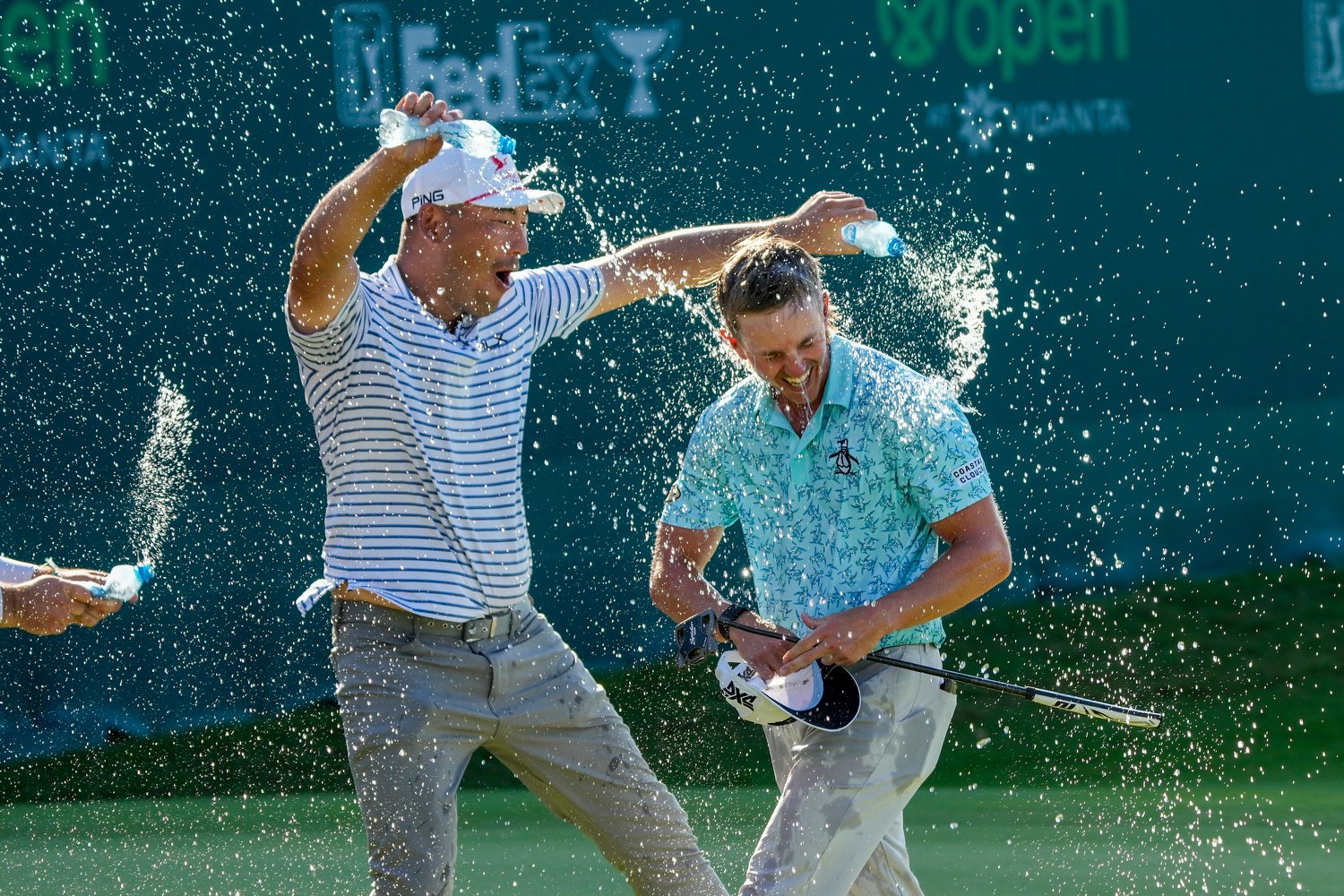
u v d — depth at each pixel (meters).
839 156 33.31
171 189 29.94
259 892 17.94
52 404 29.47
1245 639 32.41
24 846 20.58
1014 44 34.69
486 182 11.57
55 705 28.70
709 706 29.23
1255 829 20.78
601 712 12.12
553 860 19.11
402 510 11.35
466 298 11.76
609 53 31.83
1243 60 36.47
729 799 23.70
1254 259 36.72
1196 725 27.83
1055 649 32.22
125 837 21.19
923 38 33.91
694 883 12.30
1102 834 20.48
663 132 32.22
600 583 31.94
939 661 11.80
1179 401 36.28
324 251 10.52
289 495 30.56
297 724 28.69
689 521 12.41
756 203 32.81
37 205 29.31
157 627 29.61
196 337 30.14
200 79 29.95
